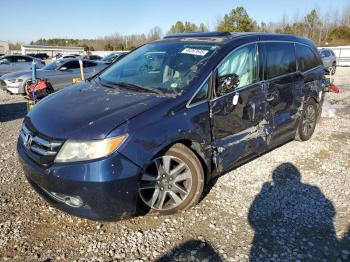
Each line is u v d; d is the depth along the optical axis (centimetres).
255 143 403
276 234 305
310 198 368
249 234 304
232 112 362
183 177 324
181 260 272
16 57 1780
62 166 273
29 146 304
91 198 272
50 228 314
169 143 300
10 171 440
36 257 276
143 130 286
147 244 291
